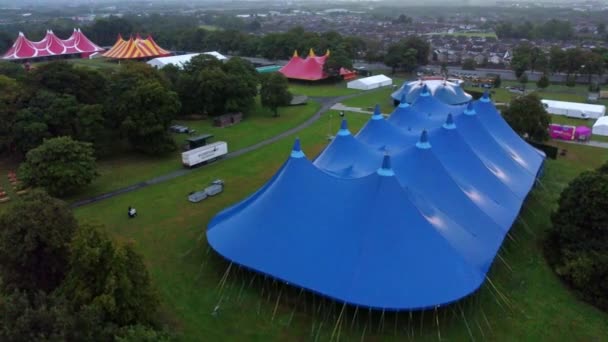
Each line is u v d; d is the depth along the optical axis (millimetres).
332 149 40625
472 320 25641
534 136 57344
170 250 32906
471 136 42438
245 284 28359
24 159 52062
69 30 176750
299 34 141500
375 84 99000
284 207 28969
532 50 113062
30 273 24859
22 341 16719
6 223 24438
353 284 24406
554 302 27641
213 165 52156
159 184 46125
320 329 24641
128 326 20562
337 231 26766
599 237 30562
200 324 25109
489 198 35219
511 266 31469
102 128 51750
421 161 33750
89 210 39750
